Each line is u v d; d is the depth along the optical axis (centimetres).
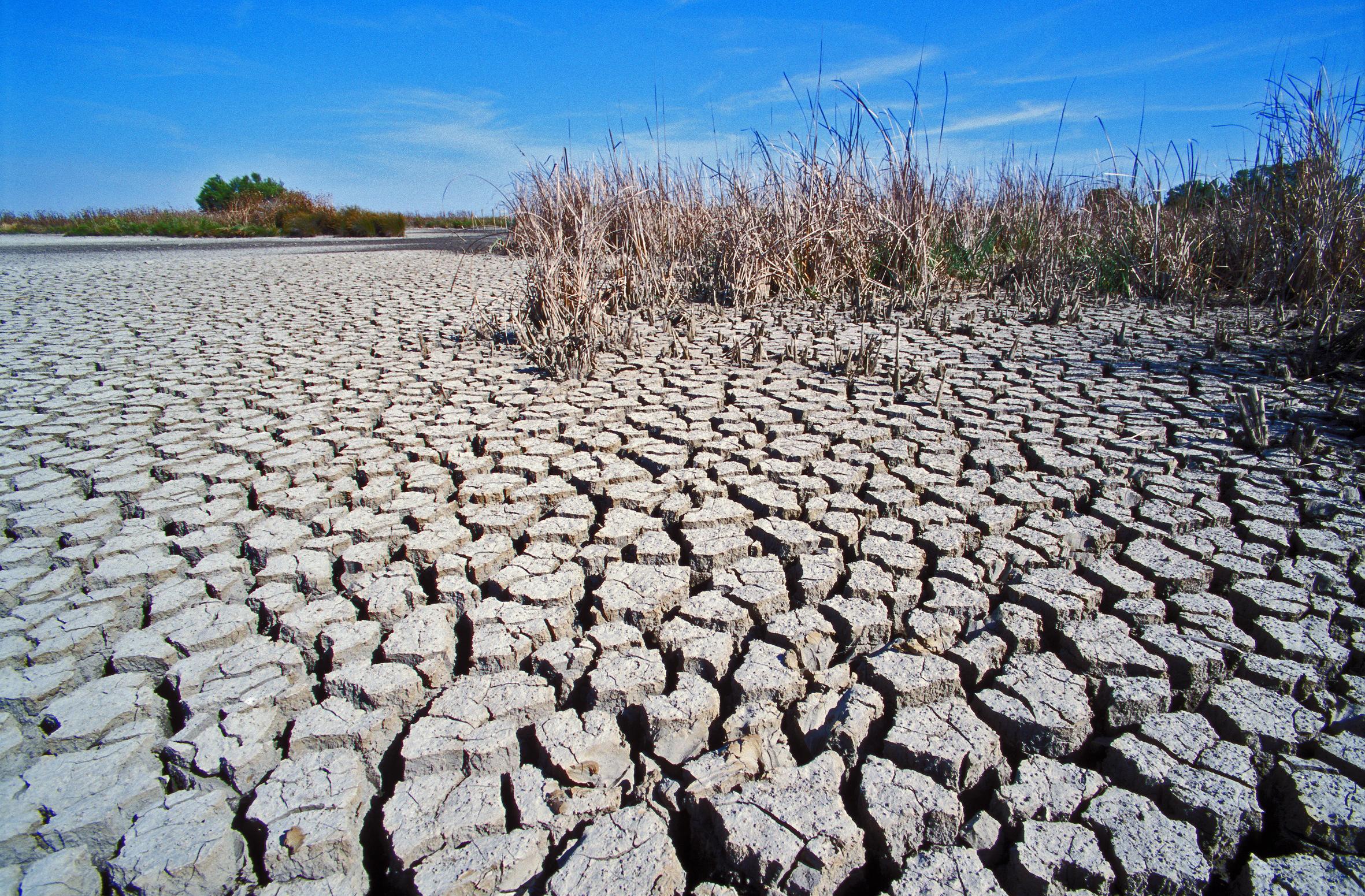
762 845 119
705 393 340
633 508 229
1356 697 148
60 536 219
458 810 128
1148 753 136
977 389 334
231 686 154
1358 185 469
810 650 164
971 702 153
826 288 567
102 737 144
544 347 398
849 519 215
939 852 122
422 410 323
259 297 667
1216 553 195
